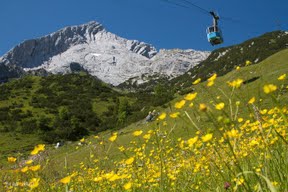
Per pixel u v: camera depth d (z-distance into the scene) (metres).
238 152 3.87
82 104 138.75
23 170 4.85
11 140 103.25
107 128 111.81
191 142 3.39
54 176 6.18
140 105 134.00
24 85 154.38
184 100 3.29
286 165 2.94
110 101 148.50
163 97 103.12
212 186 4.20
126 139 38.69
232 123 2.31
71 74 169.62
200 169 5.13
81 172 8.24
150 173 6.43
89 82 165.50
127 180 6.50
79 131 112.12
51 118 123.88
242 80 3.38
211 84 3.38
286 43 198.38
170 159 6.14
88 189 6.98
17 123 116.62
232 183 2.95
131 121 87.19
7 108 127.69
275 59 62.78
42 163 5.85
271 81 46.84
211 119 2.31
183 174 5.78
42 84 157.50
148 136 4.80
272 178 3.01
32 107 132.12
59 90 153.00
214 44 30.02
